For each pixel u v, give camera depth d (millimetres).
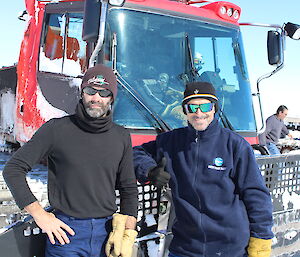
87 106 1882
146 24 3627
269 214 2031
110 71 1942
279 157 3229
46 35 3814
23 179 1818
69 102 3551
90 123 1882
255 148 3629
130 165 2070
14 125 4520
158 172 2123
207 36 4074
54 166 1938
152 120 3367
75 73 3557
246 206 2088
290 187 3354
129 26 3506
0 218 2375
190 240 2188
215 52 4117
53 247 1965
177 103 3623
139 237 2514
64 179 1910
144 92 3461
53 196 1948
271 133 7633
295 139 9398
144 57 3557
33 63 3893
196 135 2131
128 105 3311
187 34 3896
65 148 1890
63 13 3715
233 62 4242
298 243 3449
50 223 1842
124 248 1972
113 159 1965
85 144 1907
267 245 2047
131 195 2068
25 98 3988
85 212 1929
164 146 2305
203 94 2059
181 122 3580
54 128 1890
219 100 3967
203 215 2131
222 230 2096
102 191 1954
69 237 1932
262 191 2045
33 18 4016
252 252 2070
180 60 3811
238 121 4023
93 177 1922
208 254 2152
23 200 1796
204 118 2082
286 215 3314
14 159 1833
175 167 2240
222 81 4082
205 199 2104
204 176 2109
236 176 2100
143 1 3648
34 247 2109
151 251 2555
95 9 2660
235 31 4320
